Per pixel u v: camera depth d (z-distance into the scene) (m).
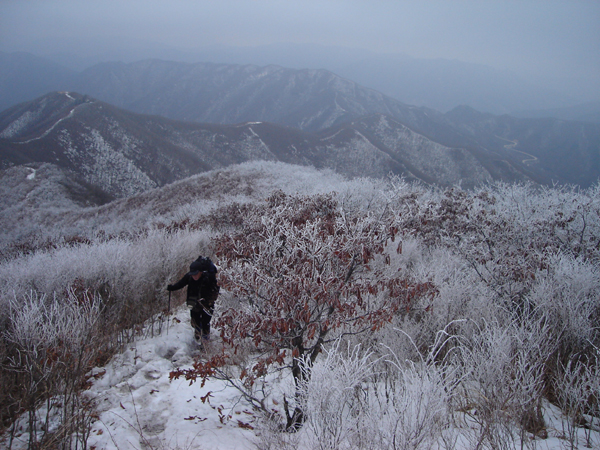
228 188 25.45
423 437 2.11
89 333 3.75
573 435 2.59
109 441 2.72
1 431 2.80
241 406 3.25
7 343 3.66
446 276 4.54
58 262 5.59
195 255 7.43
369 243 3.09
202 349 4.36
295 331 3.06
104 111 170.12
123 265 5.30
